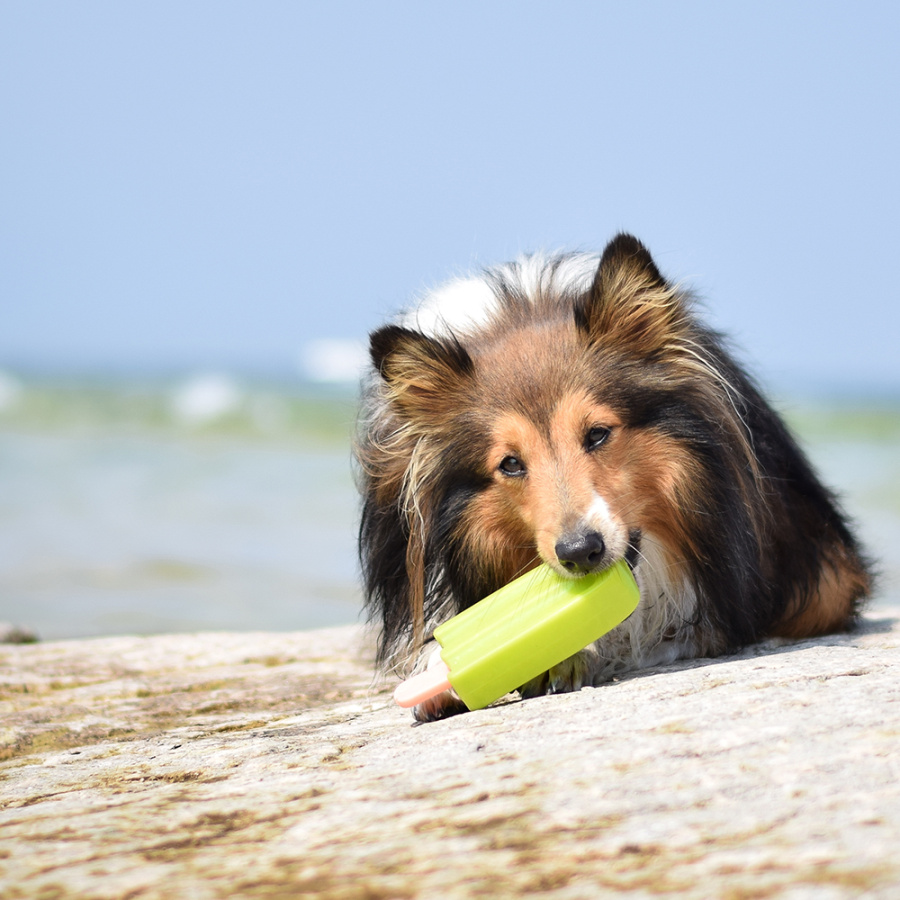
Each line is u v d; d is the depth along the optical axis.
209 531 16.08
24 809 3.52
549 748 3.28
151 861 2.78
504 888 2.33
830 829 2.40
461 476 5.17
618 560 4.63
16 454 24.47
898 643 5.18
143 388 36.78
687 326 5.30
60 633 10.51
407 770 3.33
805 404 34.72
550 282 5.78
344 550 14.70
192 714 5.59
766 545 5.59
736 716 3.32
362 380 6.34
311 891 2.44
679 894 2.20
